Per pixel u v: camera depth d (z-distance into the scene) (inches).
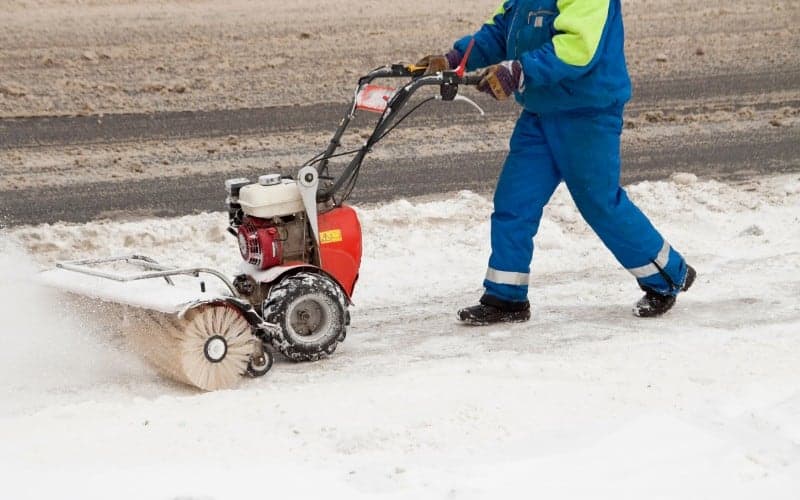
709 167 1058.7
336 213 554.6
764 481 371.2
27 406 465.7
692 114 1288.1
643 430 417.1
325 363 535.8
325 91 1366.9
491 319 612.1
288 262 542.6
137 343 515.8
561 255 767.7
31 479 370.3
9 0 1852.9
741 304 641.6
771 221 842.8
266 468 385.4
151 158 1072.8
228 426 429.1
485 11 1941.4
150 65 1488.7
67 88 1350.9
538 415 437.1
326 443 412.2
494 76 541.3
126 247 765.3
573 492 361.4
